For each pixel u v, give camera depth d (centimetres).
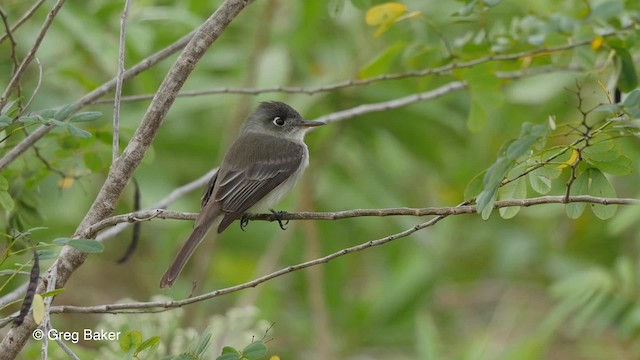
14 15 1264
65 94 1288
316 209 1396
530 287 1527
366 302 1425
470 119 1077
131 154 780
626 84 1013
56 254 712
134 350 730
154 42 1256
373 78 1062
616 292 1231
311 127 1092
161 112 782
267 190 1016
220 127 1416
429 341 1268
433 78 1245
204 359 906
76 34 1177
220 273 1424
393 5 996
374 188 1388
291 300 1459
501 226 1467
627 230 1444
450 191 1435
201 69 1344
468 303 1541
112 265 1459
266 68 1306
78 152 991
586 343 1427
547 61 1112
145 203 1315
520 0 1137
